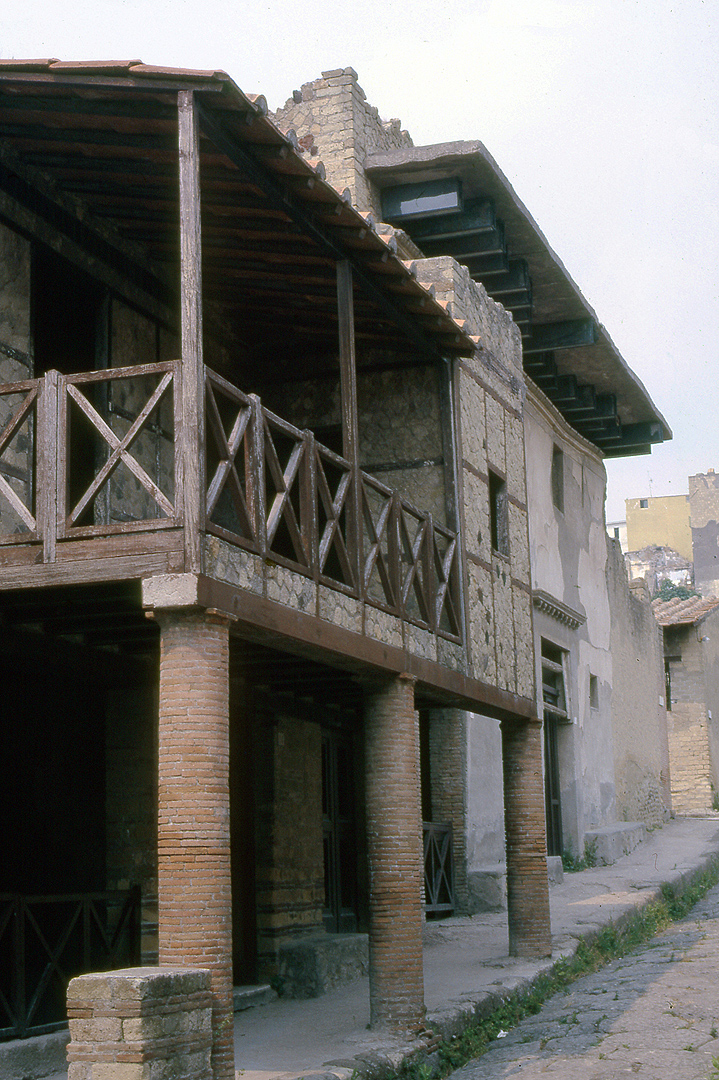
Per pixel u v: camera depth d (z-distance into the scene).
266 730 12.27
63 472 7.42
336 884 13.66
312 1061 8.67
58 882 9.73
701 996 11.28
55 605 8.45
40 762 9.71
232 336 12.25
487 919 15.67
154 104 7.58
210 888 7.00
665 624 30.56
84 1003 6.23
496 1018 10.84
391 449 12.09
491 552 12.60
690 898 18.44
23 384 7.57
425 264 12.41
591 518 23.55
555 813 20.25
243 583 7.66
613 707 23.81
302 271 10.34
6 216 8.98
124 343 10.50
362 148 15.82
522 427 14.22
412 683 10.11
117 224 10.27
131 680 10.29
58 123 8.20
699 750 30.64
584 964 13.19
